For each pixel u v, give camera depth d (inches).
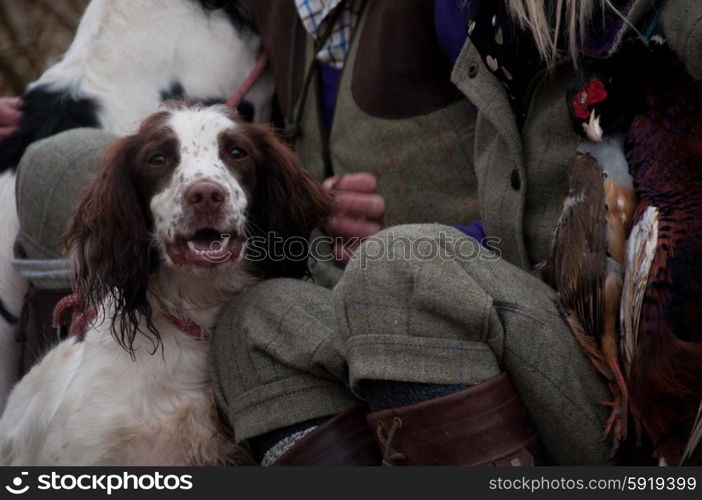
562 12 121.7
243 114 199.9
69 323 167.9
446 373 110.3
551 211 131.1
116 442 138.9
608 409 113.0
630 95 113.3
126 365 142.2
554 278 122.9
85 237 145.6
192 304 143.1
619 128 114.3
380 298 112.8
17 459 157.1
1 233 183.5
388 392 112.4
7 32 330.3
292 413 123.5
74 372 150.6
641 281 106.7
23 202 169.8
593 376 114.0
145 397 141.1
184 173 136.5
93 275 144.4
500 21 128.0
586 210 114.7
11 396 163.6
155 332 140.3
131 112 191.2
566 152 127.7
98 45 195.2
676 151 107.5
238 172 142.3
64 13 332.5
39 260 167.9
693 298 103.1
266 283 136.7
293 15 184.7
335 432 121.5
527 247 133.6
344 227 149.9
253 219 148.2
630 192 112.1
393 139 164.4
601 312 112.6
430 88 161.6
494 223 136.5
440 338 111.2
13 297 183.5
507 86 131.0
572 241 115.8
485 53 130.6
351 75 170.9
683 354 103.6
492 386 110.3
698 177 105.8
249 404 127.0
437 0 155.2
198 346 143.7
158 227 138.3
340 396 123.5
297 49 183.8
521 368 112.3
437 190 163.0
